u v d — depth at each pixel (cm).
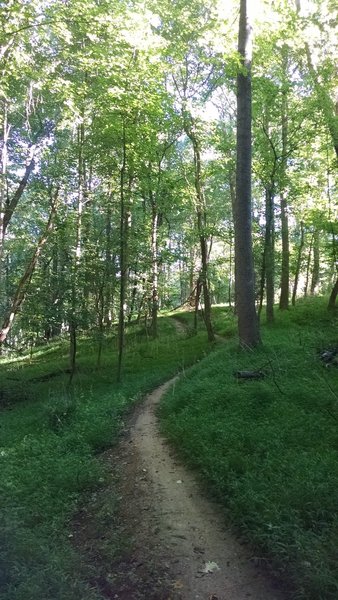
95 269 1772
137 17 1357
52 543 491
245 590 412
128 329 3008
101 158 1892
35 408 1408
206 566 452
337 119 1719
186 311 3816
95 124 1752
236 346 1439
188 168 2316
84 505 639
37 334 1891
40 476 711
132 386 1470
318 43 1770
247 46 1358
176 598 410
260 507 497
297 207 2634
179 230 3394
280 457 607
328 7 1661
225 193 3250
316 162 2439
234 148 2130
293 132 1839
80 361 2231
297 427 707
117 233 1816
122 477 712
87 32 1182
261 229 2352
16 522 487
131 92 1494
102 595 422
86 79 1689
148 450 810
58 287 1648
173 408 1019
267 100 1734
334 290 2388
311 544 417
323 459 577
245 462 611
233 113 2562
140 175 2003
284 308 2689
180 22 1828
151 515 564
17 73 1273
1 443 1006
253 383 967
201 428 782
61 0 1159
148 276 2302
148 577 445
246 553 465
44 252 2002
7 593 363
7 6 1005
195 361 1827
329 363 1022
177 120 1938
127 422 1051
